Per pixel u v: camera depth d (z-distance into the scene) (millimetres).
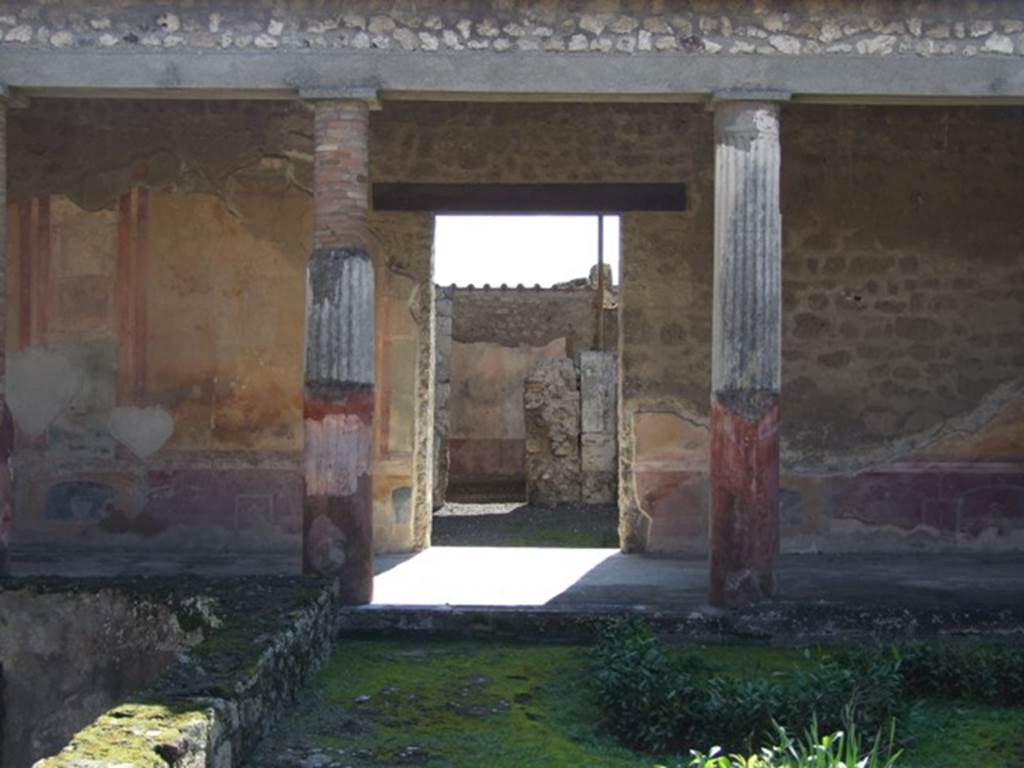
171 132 11531
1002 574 10312
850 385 11672
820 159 11680
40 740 8383
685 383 11656
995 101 9023
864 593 9297
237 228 11555
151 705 5574
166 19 8844
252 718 6191
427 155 11633
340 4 8812
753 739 6648
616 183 11602
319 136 8859
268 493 11484
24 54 8828
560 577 10219
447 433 17656
